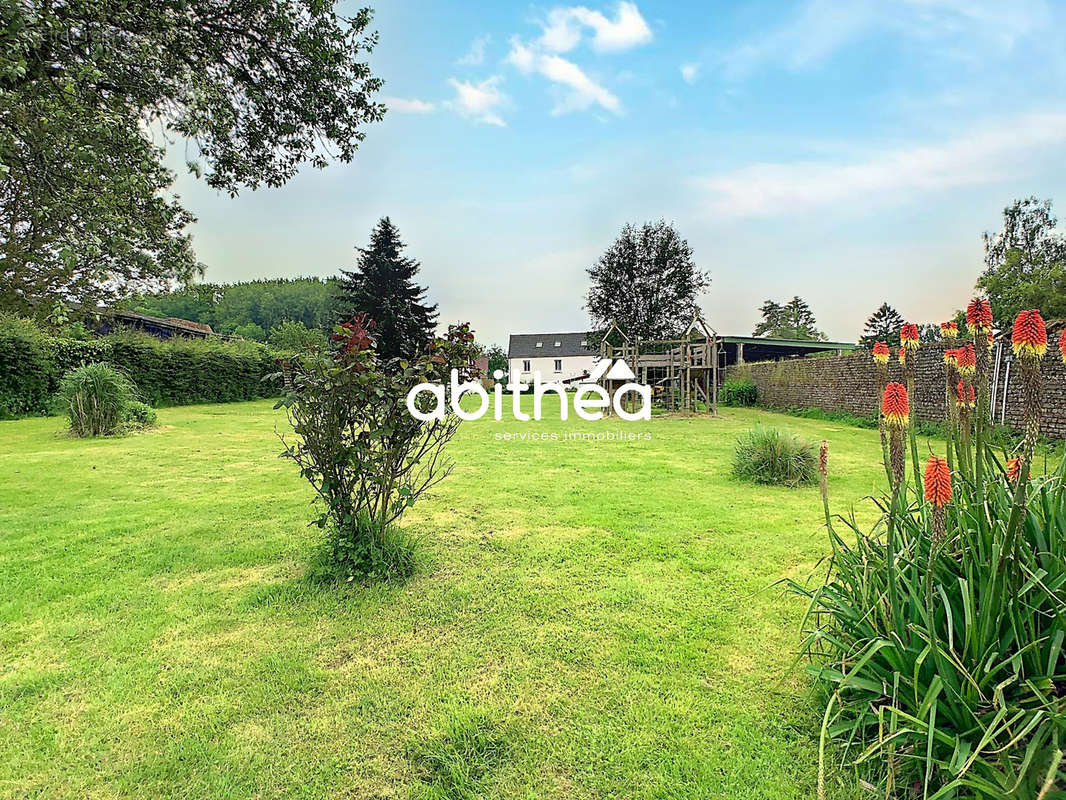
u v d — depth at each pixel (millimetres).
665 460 7957
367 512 3496
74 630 2746
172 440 9961
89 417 10320
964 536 1739
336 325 3213
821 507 5094
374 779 1740
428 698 2162
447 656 2484
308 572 3418
